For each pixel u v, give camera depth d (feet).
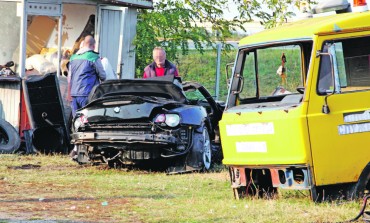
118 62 109.70
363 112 56.85
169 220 50.62
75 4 107.86
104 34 109.19
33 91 93.61
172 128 76.59
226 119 60.49
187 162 77.51
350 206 54.95
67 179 71.72
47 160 86.99
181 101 80.28
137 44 115.96
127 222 50.19
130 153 76.95
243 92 61.67
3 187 66.18
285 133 56.29
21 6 98.53
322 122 55.93
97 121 77.77
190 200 59.36
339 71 56.59
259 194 60.59
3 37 99.81
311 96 56.03
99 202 58.49
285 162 56.49
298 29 58.85
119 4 109.60
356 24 57.67
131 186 67.62
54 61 105.19
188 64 130.82
